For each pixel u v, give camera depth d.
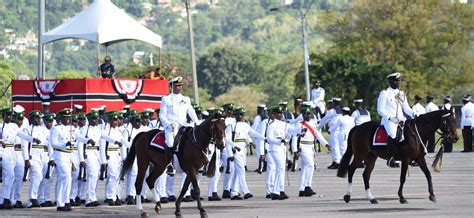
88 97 53.41
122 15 60.97
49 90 54.00
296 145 42.91
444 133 37.53
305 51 115.38
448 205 37.06
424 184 47.31
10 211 39.47
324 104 63.28
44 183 41.72
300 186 43.06
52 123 40.97
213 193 42.41
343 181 50.47
